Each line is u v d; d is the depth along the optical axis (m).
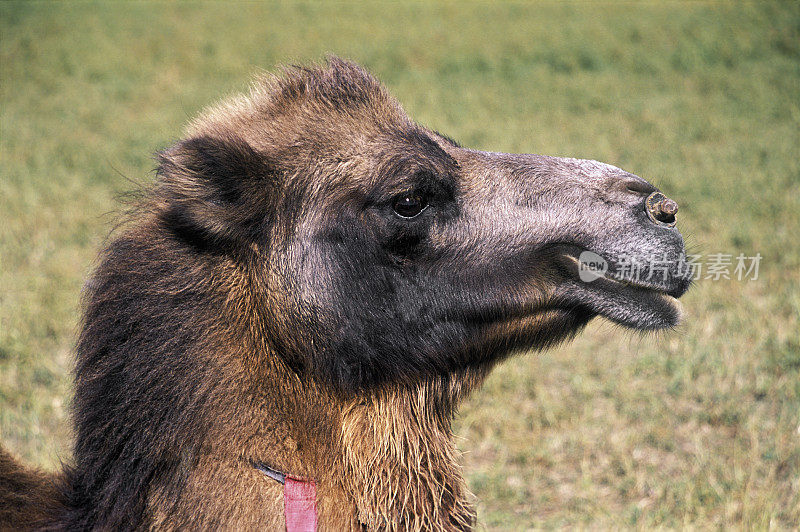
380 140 8.93
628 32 54.44
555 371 18.61
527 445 15.91
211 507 7.96
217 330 8.22
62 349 18.88
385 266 8.79
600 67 48.81
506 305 9.18
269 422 8.30
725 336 19.36
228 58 52.09
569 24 57.78
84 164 32.62
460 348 9.21
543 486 14.95
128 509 8.00
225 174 8.24
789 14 55.00
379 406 8.80
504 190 9.29
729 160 31.77
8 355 18.31
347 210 8.66
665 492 14.53
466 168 9.41
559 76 47.41
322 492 8.45
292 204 8.58
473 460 15.67
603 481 15.12
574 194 9.29
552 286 9.35
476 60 50.66
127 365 8.04
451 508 9.21
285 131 8.89
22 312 19.95
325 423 8.55
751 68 46.19
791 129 36.12
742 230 24.48
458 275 9.04
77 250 23.84
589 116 39.22
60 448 14.30
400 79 46.91
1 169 31.53
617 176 9.52
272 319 8.40
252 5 69.12
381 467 8.72
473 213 9.15
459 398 9.54
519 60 50.69
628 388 17.77
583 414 16.80
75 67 50.62
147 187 9.14
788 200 26.92
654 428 16.22
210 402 8.06
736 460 14.98
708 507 13.93
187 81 47.72
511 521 13.95
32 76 48.75
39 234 24.92
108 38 57.72
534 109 40.72
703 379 17.89
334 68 9.63
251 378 8.27
